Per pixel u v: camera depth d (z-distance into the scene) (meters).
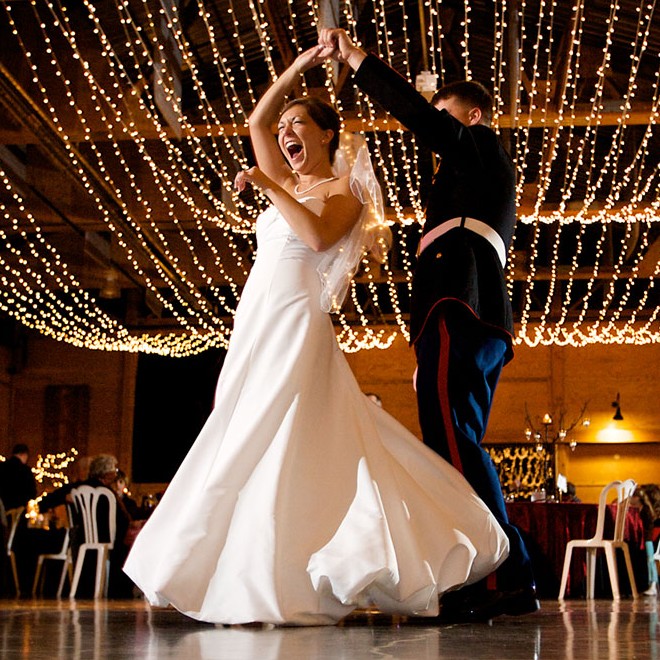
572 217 13.31
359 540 2.25
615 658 1.53
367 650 1.65
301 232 2.56
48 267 15.00
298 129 2.80
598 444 18.52
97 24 8.82
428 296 2.65
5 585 8.85
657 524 8.97
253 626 2.26
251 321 2.58
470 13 11.61
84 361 19.62
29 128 10.52
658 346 18.48
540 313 18.80
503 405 18.58
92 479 8.40
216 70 11.43
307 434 2.41
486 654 1.58
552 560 7.37
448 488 2.44
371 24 11.77
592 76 11.34
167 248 16.23
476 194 2.73
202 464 2.47
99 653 1.59
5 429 19.33
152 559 2.38
